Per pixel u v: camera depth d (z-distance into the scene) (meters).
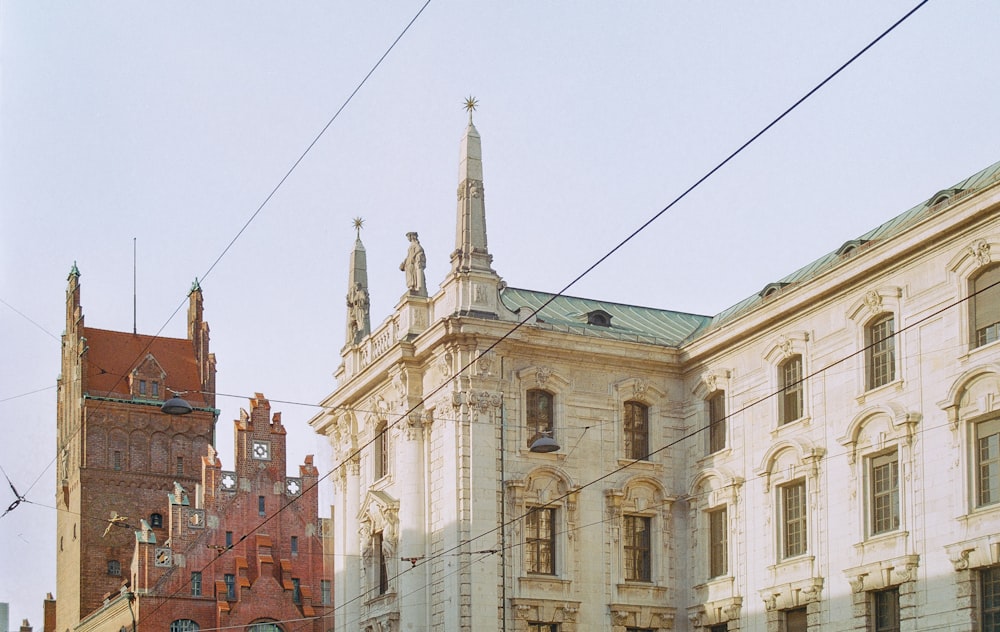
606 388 68.50
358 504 74.62
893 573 55.81
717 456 66.69
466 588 63.56
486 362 66.06
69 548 129.38
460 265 67.31
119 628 105.69
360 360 75.81
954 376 54.09
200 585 103.88
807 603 60.03
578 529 66.44
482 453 65.19
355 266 78.56
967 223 53.78
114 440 128.88
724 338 66.31
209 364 135.38
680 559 68.00
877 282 58.34
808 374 61.69
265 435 109.12
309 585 106.69
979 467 53.22
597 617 65.94
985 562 51.91
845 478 58.97
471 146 68.88
